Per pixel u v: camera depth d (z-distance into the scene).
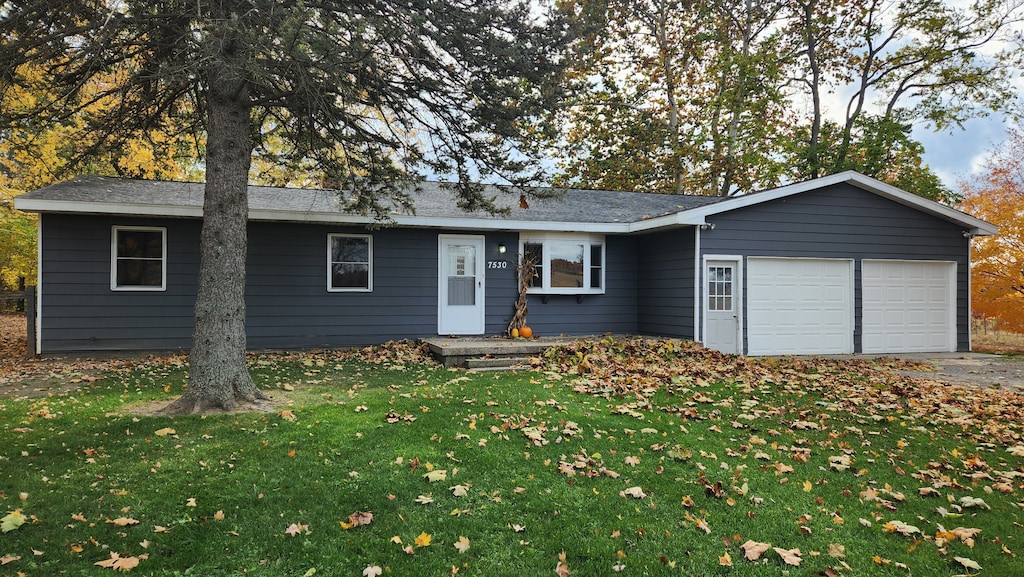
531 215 12.41
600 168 22.30
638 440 4.96
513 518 3.40
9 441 4.61
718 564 2.95
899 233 12.45
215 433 4.96
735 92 20.27
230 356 6.13
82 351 10.21
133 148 13.30
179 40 6.19
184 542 3.02
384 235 11.92
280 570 2.79
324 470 4.07
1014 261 13.71
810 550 3.11
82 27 6.11
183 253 10.73
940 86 19.75
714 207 11.05
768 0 21.62
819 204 11.95
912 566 2.98
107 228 10.34
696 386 7.44
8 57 6.30
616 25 21.50
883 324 12.37
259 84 6.23
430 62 6.95
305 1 6.13
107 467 4.06
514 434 5.06
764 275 11.65
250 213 10.48
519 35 7.25
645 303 13.05
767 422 5.73
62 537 3.02
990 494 3.97
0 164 14.59
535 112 7.39
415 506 3.53
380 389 7.14
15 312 20.09
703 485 3.97
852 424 5.71
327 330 11.57
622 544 3.12
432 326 12.21
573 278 12.86
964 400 6.84
